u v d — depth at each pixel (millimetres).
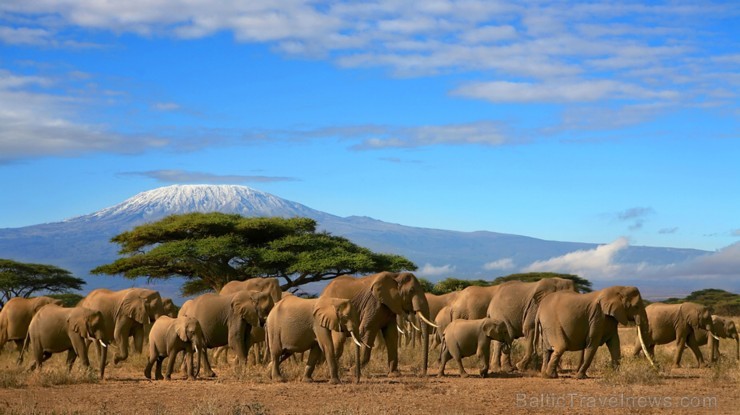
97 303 29406
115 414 18578
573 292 26000
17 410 18719
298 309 24547
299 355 30875
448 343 26547
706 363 30375
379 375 26625
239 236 71000
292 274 71375
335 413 18172
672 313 30641
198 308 28172
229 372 27453
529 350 28031
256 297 28000
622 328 54688
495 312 28891
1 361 31391
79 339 26250
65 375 24641
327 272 71750
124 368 29734
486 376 26188
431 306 36469
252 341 28516
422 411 18750
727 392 21719
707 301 108875
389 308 26891
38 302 32281
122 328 29203
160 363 26500
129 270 71000
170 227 71000
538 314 26312
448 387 22969
